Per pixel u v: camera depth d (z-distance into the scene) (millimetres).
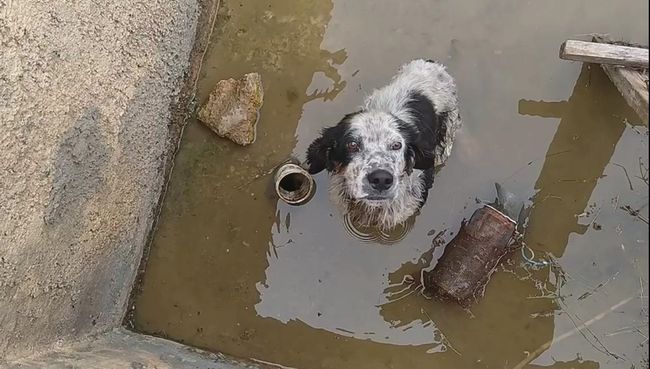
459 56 1134
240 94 1104
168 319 1103
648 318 1065
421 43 1139
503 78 1130
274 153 1130
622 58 1019
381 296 1103
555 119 1124
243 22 1155
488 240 1030
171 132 1132
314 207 1110
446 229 1106
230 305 1104
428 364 1090
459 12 1138
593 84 1119
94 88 866
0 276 724
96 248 948
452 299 1067
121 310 1081
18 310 772
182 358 982
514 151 1123
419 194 1076
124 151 977
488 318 1096
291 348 1093
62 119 803
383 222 1094
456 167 1121
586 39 1125
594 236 1102
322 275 1107
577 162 1116
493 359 1090
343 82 1138
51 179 797
